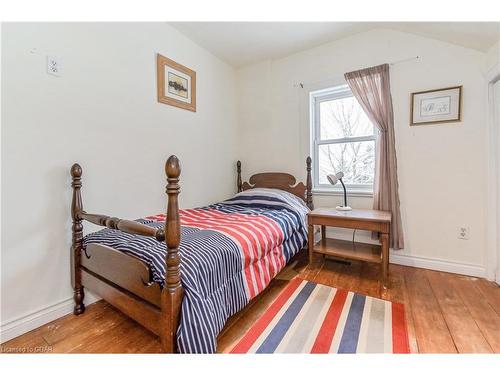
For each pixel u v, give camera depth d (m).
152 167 2.24
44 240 1.52
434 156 2.24
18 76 1.40
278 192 2.78
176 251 1.03
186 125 2.62
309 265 2.34
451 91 2.14
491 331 1.37
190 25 2.39
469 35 1.91
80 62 1.70
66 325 1.47
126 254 1.24
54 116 1.56
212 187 3.01
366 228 2.02
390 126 2.35
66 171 1.62
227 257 1.33
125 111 2.00
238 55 3.03
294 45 2.80
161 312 1.05
